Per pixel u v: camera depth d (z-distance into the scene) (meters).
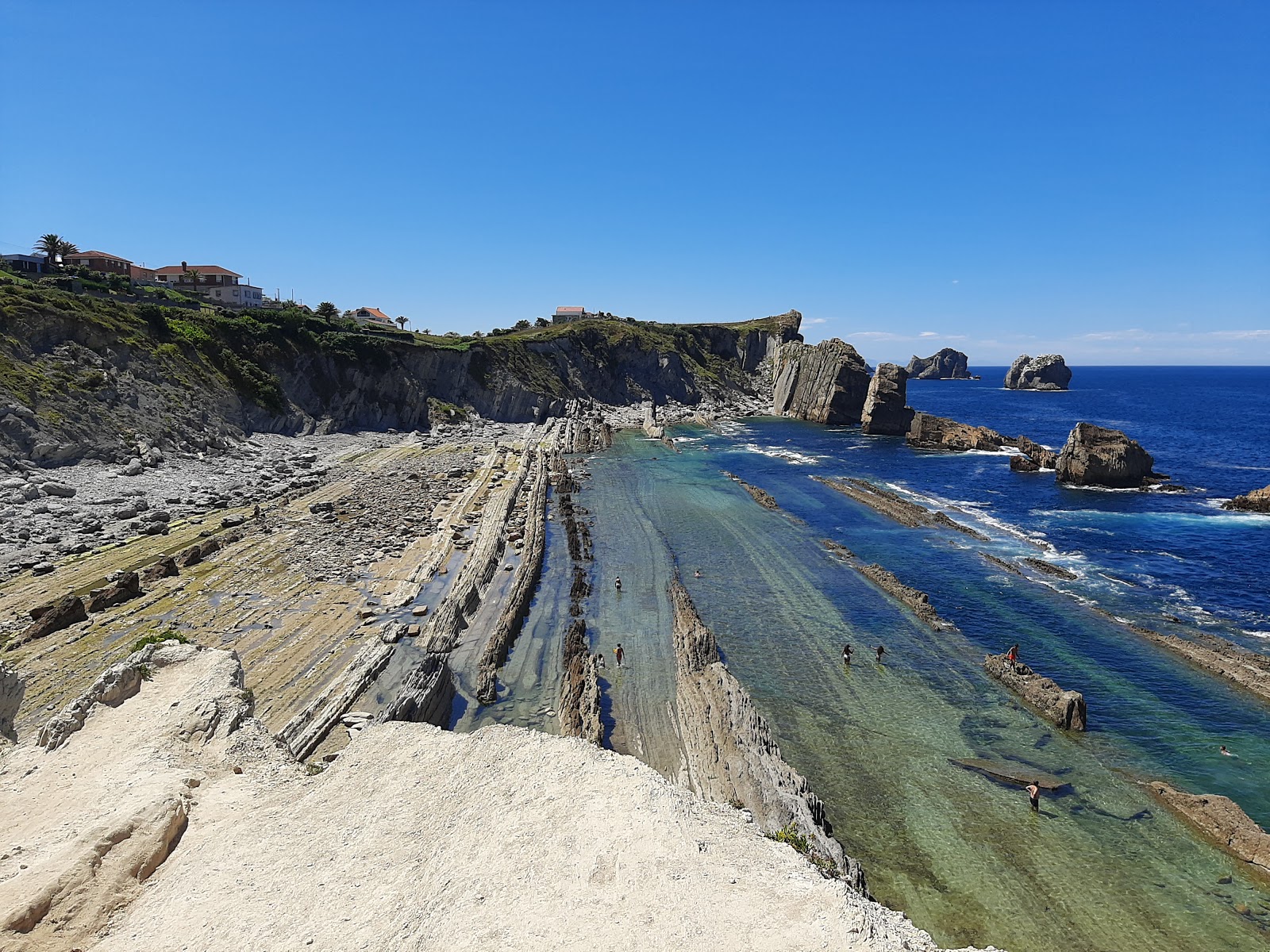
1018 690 33.41
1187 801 25.25
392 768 19.06
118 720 20.92
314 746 27.14
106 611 38.31
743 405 179.00
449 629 37.91
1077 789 26.52
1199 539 58.31
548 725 30.28
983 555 54.84
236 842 16.38
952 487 81.06
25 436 58.31
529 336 157.12
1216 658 36.16
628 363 170.75
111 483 60.38
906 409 133.12
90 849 15.07
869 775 27.47
